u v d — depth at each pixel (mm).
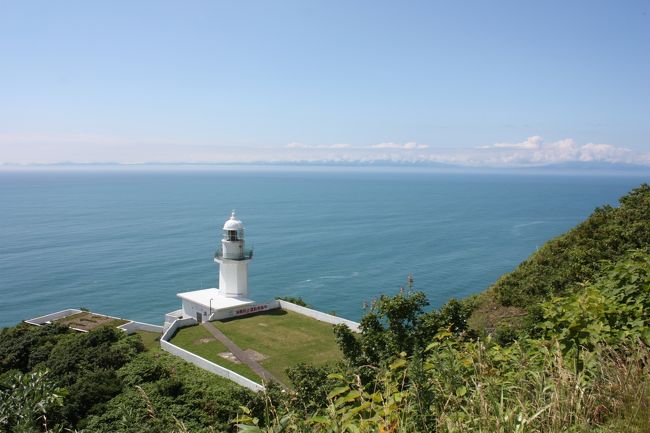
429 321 19078
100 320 46531
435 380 6824
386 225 166375
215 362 33250
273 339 37906
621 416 6188
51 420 19875
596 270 26719
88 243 127250
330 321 42062
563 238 34500
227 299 46406
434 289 85312
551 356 7777
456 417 5969
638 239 27812
